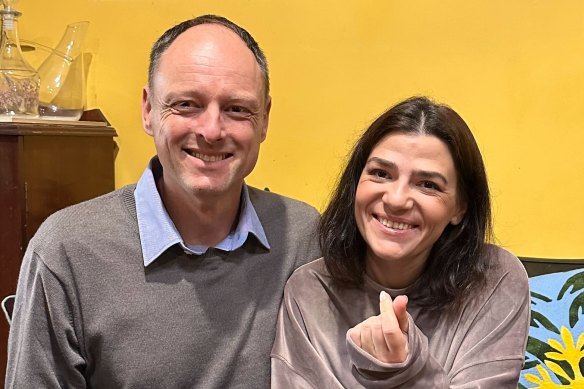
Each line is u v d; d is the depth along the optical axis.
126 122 1.96
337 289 1.27
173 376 1.17
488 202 1.23
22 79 1.74
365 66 1.75
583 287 1.53
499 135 1.67
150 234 1.21
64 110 1.89
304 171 1.83
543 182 1.66
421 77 1.71
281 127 1.83
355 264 1.26
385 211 1.15
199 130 1.15
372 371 1.07
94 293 1.17
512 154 1.67
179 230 1.26
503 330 1.15
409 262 1.21
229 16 1.84
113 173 1.95
